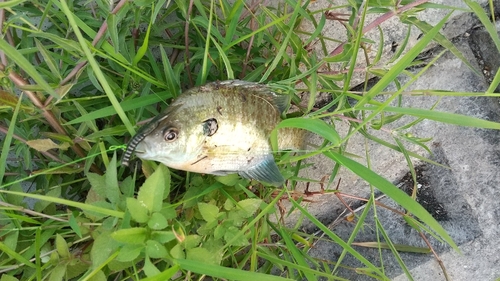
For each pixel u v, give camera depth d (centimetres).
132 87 40
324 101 52
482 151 53
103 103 43
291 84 40
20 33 44
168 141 31
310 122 31
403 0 37
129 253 30
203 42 44
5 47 24
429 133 53
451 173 54
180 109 31
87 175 34
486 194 53
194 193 40
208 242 38
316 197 54
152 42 42
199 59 44
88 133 43
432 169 55
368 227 55
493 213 53
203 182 40
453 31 52
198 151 33
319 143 51
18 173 42
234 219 37
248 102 34
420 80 52
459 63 52
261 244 46
